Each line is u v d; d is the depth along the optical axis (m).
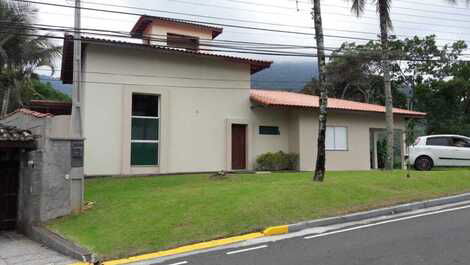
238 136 22.44
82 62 19.47
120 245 8.97
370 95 44.47
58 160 12.52
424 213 11.13
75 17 16.50
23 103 31.89
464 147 20.92
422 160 20.97
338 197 12.05
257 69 23.47
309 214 10.62
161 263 7.91
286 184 13.68
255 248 8.44
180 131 20.45
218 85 21.61
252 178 17.38
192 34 24.78
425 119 42.34
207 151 21.05
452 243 7.90
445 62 41.94
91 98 18.72
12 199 14.45
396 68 42.62
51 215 12.30
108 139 18.91
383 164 26.86
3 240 12.45
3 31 22.91
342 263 7.02
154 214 10.80
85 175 18.41
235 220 10.10
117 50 19.33
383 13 22.39
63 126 13.09
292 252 7.95
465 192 13.44
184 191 13.34
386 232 9.11
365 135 25.05
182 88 20.66
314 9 15.12
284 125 23.45
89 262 8.42
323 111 14.61
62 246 9.63
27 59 27.39
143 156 19.84
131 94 19.48
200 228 9.70
